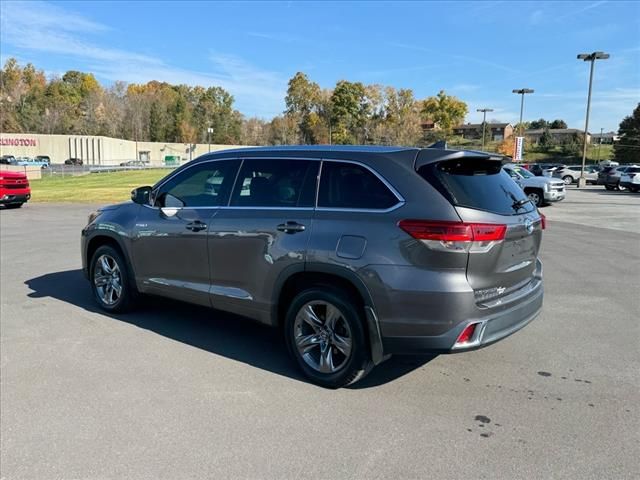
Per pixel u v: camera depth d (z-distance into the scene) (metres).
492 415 3.57
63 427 3.39
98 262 5.96
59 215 16.86
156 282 5.23
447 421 3.48
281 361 4.54
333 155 4.08
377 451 3.12
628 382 4.12
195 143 108.75
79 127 103.44
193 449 3.13
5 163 62.53
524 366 4.45
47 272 8.05
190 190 4.99
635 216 17.62
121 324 5.51
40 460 3.02
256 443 3.20
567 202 24.14
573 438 3.26
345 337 3.90
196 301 4.87
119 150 91.00
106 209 5.93
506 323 3.77
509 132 130.00
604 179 35.75
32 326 5.42
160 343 4.95
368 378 4.20
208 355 4.66
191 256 4.83
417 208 3.55
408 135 85.88
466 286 3.48
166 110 114.88
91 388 3.96
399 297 3.55
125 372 4.27
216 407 3.67
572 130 140.25
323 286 3.97
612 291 7.11
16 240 11.32
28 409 3.63
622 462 3.00
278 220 4.16
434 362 4.55
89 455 3.07
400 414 3.58
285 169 4.31
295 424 3.44
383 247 3.61
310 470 2.92
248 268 4.37
